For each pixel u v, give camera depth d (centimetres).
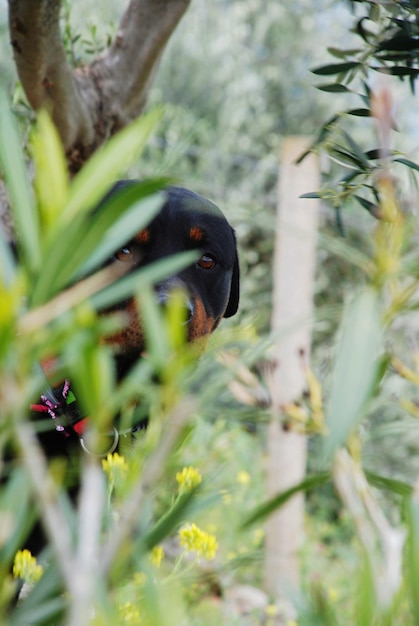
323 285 1728
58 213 230
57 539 209
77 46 1060
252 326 381
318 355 1447
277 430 1068
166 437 234
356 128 1648
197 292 669
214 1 1956
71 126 788
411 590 250
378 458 1390
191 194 694
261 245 1773
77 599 202
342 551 1251
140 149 270
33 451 218
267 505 295
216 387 285
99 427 219
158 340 231
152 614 234
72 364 216
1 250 238
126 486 254
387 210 272
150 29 818
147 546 269
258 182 1856
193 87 1945
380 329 266
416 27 474
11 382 217
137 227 247
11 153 241
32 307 224
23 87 745
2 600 258
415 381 366
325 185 466
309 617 289
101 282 230
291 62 1942
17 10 678
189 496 283
